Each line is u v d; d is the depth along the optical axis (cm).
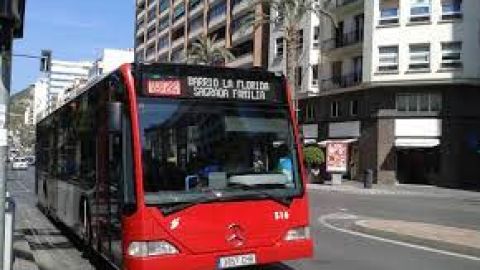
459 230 1552
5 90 790
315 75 5900
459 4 4772
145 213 836
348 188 4222
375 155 5038
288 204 912
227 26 7825
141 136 855
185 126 880
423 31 4866
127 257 846
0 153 795
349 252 1277
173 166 862
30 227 1734
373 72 5047
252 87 928
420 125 4847
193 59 7525
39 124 2259
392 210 2444
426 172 4934
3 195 799
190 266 845
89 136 1148
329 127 5641
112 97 945
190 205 855
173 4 10381
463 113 4750
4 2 735
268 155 921
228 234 869
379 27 5047
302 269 1080
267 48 6825
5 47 779
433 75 4788
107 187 984
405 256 1230
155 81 876
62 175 1538
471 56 4697
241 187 889
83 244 1327
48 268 1134
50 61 3247
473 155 4731
